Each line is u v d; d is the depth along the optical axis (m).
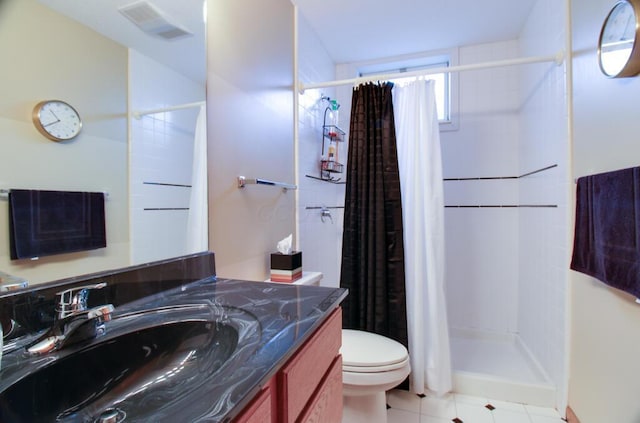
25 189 0.67
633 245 1.04
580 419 1.49
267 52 1.63
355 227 1.90
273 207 1.68
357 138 1.90
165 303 0.93
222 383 0.53
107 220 0.85
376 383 1.35
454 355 2.24
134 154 0.93
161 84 1.01
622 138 1.16
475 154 2.51
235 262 1.36
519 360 2.15
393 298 1.82
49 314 0.70
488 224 2.49
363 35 2.34
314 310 0.87
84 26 0.80
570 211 1.59
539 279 1.99
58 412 0.57
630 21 1.06
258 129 1.54
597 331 1.36
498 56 2.45
